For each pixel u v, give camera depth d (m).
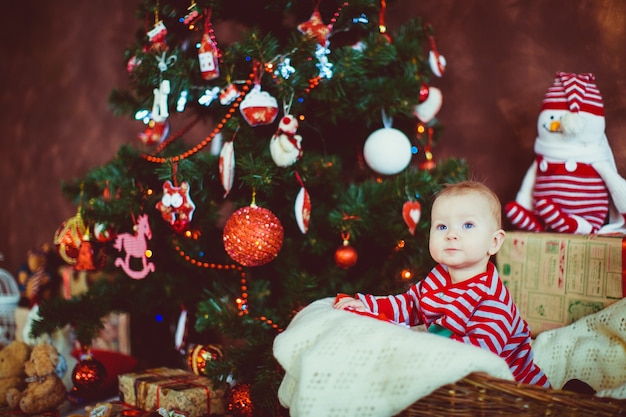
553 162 1.88
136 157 2.16
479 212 1.41
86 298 2.14
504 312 1.39
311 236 2.00
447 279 1.49
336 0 1.98
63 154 3.63
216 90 1.89
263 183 1.80
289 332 1.37
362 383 1.20
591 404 1.08
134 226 2.03
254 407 1.82
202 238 2.21
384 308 1.55
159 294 2.21
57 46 3.64
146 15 2.11
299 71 1.82
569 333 1.66
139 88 2.01
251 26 2.09
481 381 1.14
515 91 2.26
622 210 1.85
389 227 1.95
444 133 2.45
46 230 3.73
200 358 2.05
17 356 2.12
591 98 1.83
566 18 2.14
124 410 1.96
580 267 1.70
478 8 2.34
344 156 2.24
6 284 3.46
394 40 2.08
